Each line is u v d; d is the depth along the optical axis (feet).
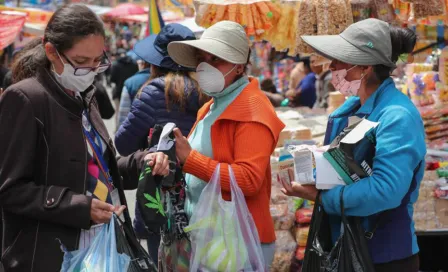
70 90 7.47
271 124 8.39
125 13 66.90
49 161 7.09
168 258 8.72
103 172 7.68
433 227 11.72
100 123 8.01
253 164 8.12
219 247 8.09
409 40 8.29
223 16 12.03
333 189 7.92
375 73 8.13
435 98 13.85
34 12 38.14
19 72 7.84
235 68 8.57
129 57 37.01
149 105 11.05
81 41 7.02
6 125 7.00
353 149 7.72
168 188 8.50
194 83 10.98
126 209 8.12
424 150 7.68
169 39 11.13
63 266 7.00
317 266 8.08
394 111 7.66
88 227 7.02
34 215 6.93
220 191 8.14
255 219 8.66
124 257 7.14
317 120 15.96
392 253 7.88
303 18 11.90
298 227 12.42
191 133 9.18
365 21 8.21
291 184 8.55
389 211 7.89
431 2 11.12
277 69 34.91
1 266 7.46
